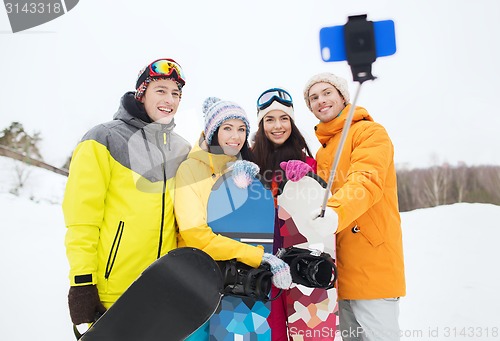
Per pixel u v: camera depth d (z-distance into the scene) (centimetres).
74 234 180
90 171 183
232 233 189
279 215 209
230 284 176
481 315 353
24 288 397
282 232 209
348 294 209
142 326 166
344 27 146
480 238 529
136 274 184
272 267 174
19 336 324
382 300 207
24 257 459
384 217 210
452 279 429
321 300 199
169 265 170
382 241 207
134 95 204
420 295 400
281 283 172
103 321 163
